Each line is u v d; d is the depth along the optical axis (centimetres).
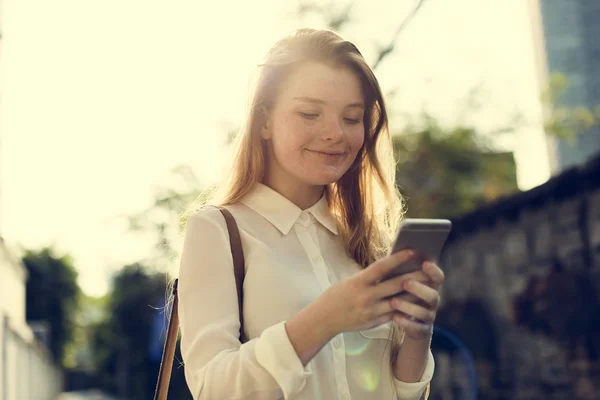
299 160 232
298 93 231
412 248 194
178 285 225
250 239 230
